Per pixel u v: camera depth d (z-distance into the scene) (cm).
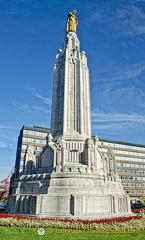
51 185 3122
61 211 2803
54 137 4197
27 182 3531
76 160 3622
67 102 4375
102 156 4000
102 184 3325
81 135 4100
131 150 11938
